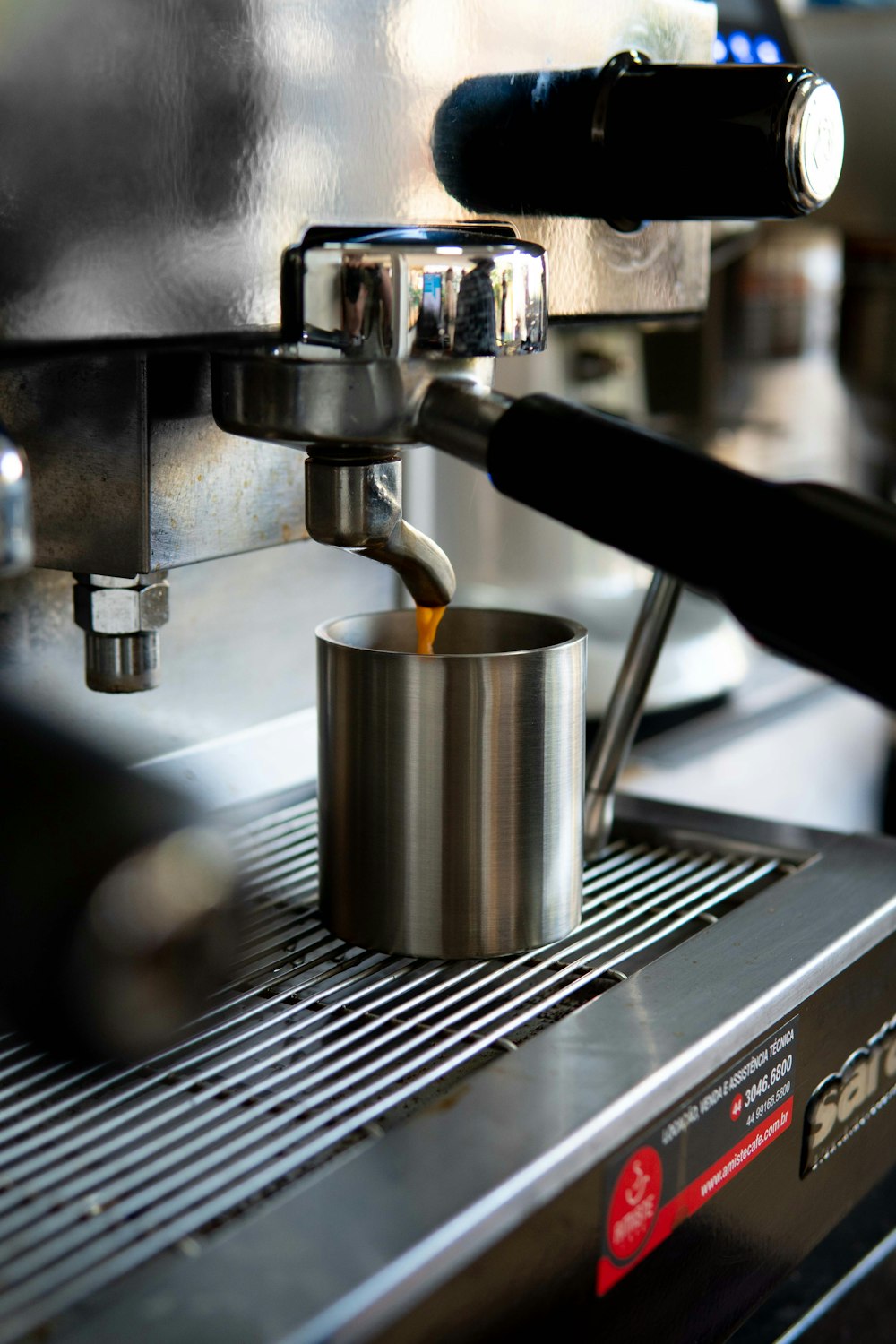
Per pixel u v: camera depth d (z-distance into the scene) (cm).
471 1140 38
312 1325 31
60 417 49
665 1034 44
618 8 55
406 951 52
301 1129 40
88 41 38
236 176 42
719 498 38
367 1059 45
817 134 50
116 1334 30
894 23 122
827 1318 57
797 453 158
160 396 48
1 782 40
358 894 52
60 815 40
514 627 59
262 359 45
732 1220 47
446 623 60
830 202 130
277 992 49
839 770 139
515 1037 46
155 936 39
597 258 57
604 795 64
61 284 38
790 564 36
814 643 37
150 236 40
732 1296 48
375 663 50
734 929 53
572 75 53
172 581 65
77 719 61
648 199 53
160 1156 39
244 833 64
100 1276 33
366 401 44
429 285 43
